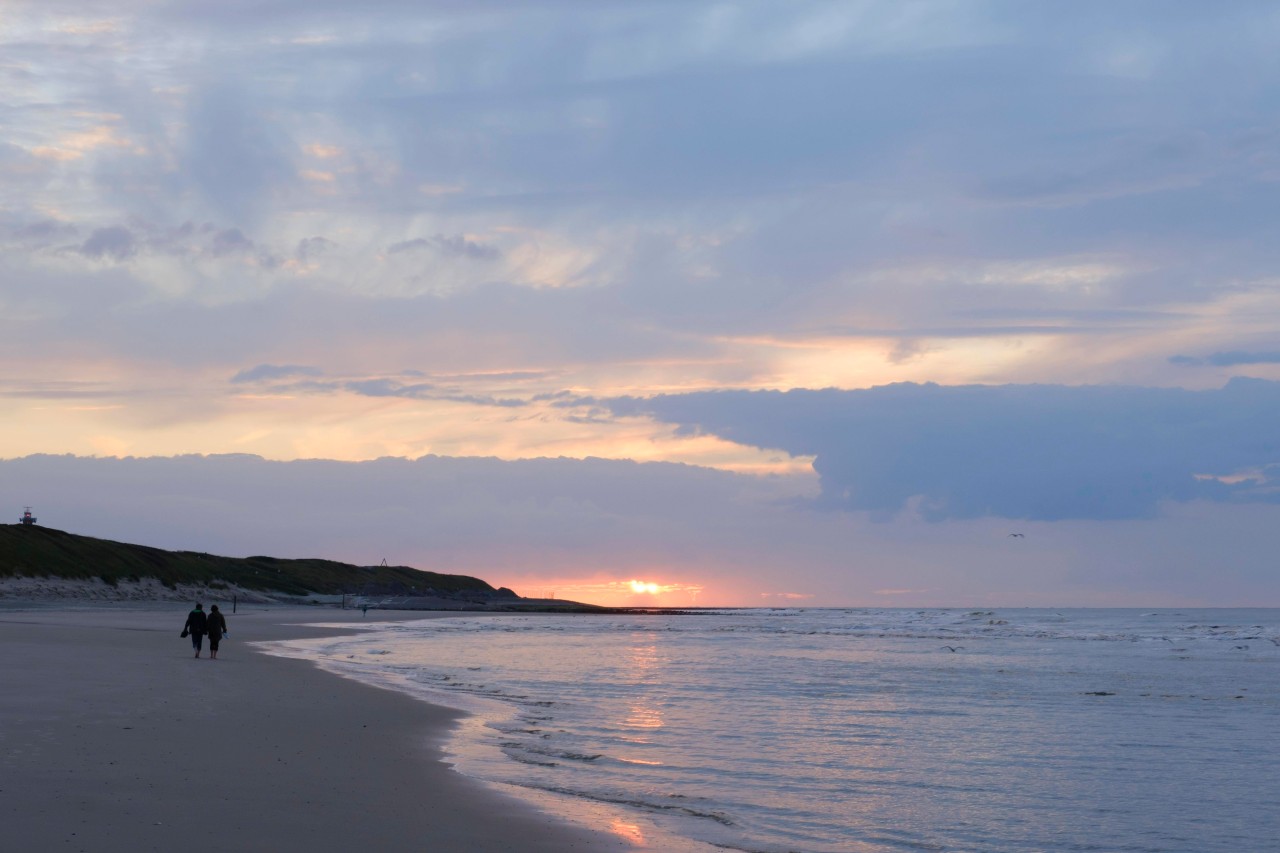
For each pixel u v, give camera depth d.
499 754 15.07
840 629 90.88
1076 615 175.38
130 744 13.57
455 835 9.72
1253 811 13.01
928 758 16.59
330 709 19.17
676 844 10.20
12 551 98.56
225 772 11.98
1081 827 12.05
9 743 13.05
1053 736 19.50
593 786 13.00
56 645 34.72
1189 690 29.34
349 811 10.41
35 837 8.58
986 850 10.95
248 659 32.69
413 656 39.44
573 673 32.22
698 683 29.52
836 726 20.27
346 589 160.50
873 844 10.98
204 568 129.25
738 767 15.14
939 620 122.12
